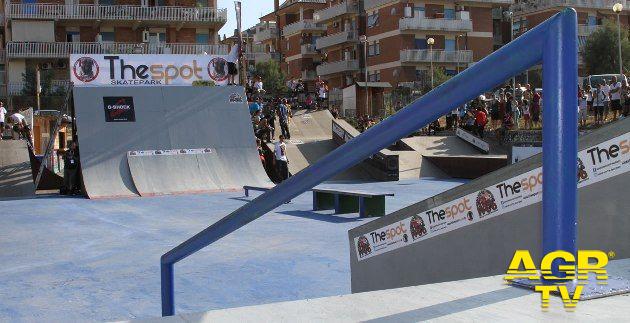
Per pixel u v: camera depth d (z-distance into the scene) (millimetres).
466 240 3541
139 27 53250
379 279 4293
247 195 20234
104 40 52594
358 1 64750
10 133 31125
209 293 7359
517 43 1785
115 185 21047
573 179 1795
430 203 3764
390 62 59188
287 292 7355
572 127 1771
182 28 54188
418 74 58406
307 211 15703
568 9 1746
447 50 59344
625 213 2836
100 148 21906
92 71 22844
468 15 59188
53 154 25406
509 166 3271
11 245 11328
